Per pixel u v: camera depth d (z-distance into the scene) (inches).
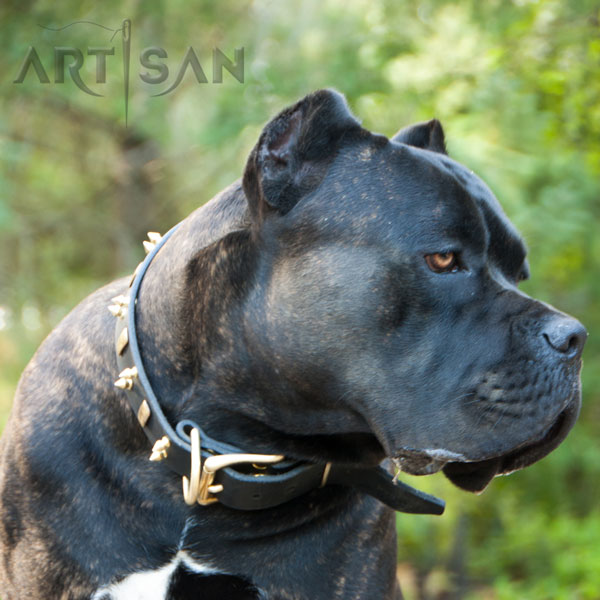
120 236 471.5
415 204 138.0
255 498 143.3
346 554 149.4
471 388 135.0
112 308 152.7
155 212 474.3
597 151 319.6
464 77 331.9
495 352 135.3
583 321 413.1
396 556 159.8
